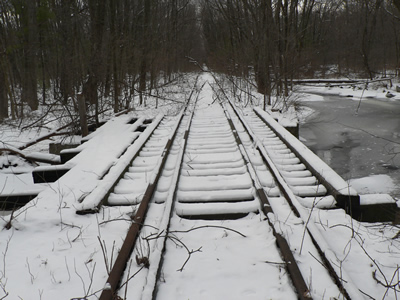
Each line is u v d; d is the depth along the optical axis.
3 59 17.59
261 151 7.61
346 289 3.01
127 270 3.49
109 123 12.01
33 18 19.61
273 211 4.75
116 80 14.38
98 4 13.11
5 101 18.22
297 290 3.11
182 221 4.74
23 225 4.55
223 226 4.58
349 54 37.50
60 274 3.58
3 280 3.48
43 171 7.40
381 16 32.75
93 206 4.91
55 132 11.73
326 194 5.59
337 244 4.11
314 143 13.04
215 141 9.50
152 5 20.83
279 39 18.45
